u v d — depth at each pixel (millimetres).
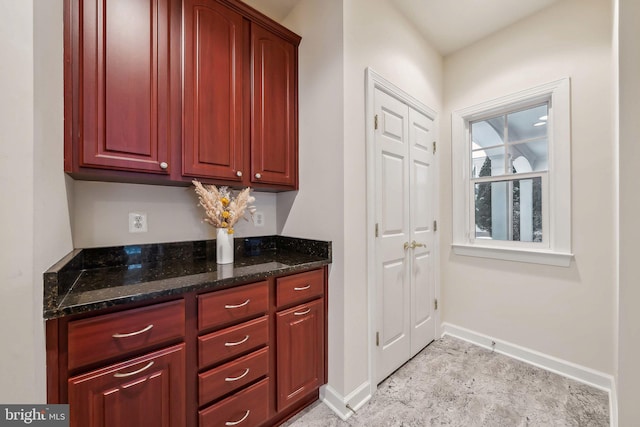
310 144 1676
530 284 1929
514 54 2004
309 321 1467
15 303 670
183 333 1031
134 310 915
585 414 1419
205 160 1344
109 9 1070
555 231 1825
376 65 1674
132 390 904
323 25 1574
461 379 1738
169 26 1236
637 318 1054
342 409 1445
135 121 1134
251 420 1228
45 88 785
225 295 1144
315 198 1646
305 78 1707
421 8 1856
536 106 1983
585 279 1698
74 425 799
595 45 1662
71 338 799
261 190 1812
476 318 2221
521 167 2057
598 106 1649
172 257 1524
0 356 657
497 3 1814
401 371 1833
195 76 1309
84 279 1104
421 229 2109
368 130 1589
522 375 1772
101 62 1050
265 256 1678
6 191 663
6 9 670
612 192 1598
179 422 1010
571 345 1750
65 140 980
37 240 711
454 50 2334
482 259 2184
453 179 2375
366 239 1603
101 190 1312
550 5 1829
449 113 2400
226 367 1145
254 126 1545
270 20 1589
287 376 1366
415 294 2037
